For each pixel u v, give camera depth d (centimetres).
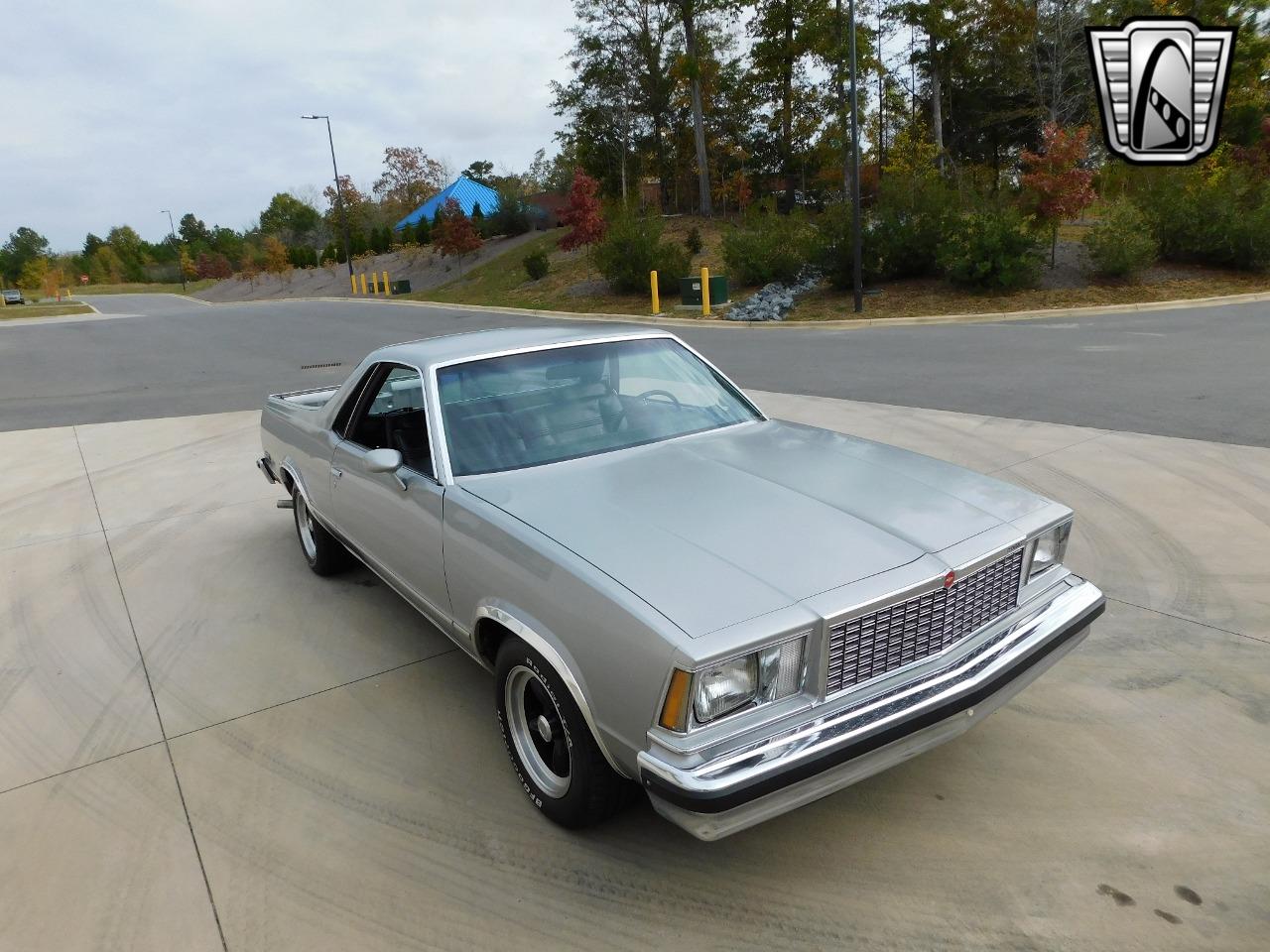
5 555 587
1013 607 281
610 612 231
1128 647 377
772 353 1392
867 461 326
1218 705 330
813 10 3625
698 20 3769
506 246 4309
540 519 278
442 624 340
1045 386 955
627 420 360
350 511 409
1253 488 568
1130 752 306
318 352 1827
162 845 286
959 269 1930
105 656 427
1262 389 866
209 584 516
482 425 339
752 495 289
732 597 230
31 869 277
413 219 5769
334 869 271
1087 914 236
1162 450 666
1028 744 314
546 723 279
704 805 210
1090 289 1912
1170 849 258
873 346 1398
